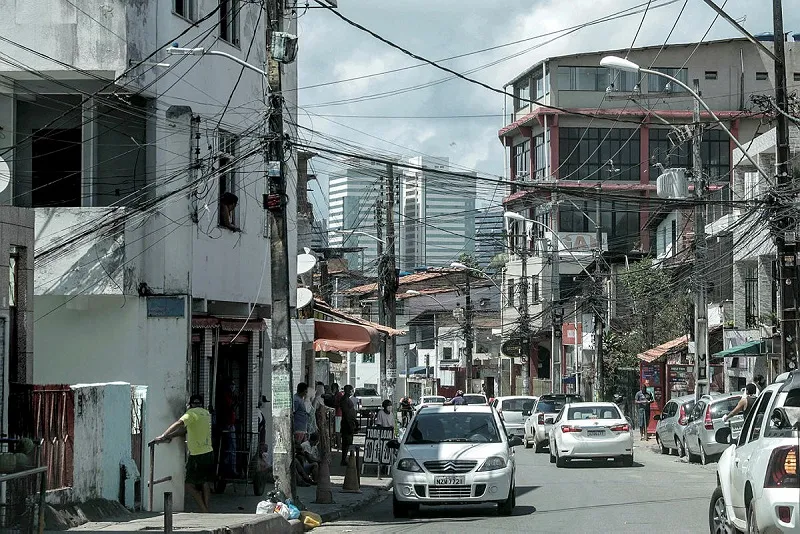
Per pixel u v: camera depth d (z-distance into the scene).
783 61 23.88
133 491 16.72
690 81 72.31
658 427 36.84
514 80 76.88
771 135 39.81
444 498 18.16
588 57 71.75
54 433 14.35
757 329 40.03
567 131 71.56
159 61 20.92
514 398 44.16
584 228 71.12
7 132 21.12
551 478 25.95
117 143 20.94
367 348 27.81
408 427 19.89
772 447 10.29
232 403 21.42
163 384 19.23
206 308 21.92
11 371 15.15
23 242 14.99
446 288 88.75
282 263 18.52
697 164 32.78
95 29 20.00
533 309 72.06
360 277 78.88
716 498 12.76
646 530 15.73
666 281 52.62
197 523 14.82
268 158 18.59
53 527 13.46
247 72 24.69
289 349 18.44
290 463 18.20
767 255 39.34
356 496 21.89
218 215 22.78
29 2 20.09
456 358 86.81
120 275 19.28
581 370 60.16
